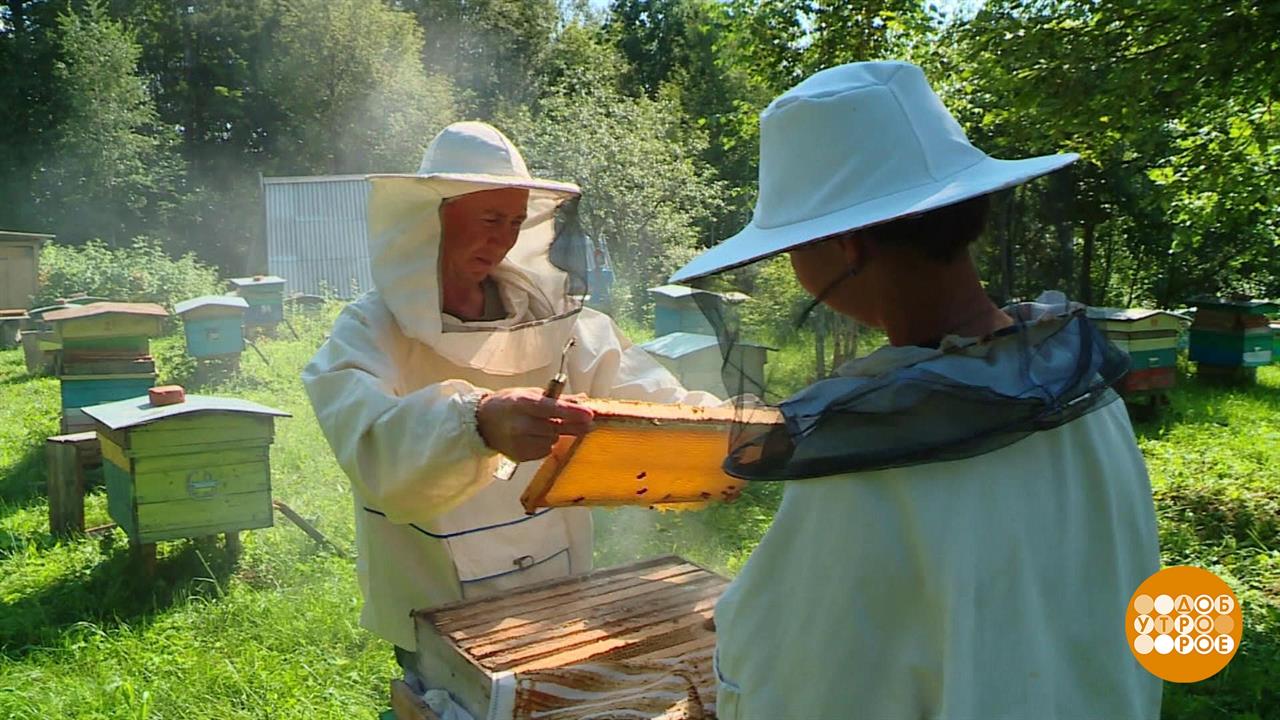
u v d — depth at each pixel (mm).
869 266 1140
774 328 1187
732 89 39094
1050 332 1147
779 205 1205
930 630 1036
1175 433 8961
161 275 19875
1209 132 6852
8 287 19578
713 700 1555
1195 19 5375
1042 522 1090
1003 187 1070
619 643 1795
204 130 42031
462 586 2301
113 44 34906
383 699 4020
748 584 1165
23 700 3926
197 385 11203
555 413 1690
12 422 9648
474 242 2268
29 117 33906
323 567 5465
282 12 39406
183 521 5270
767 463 1129
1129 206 12867
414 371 2293
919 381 1054
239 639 4574
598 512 5305
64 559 5711
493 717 1614
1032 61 6250
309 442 8148
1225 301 12438
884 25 9906
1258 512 6074
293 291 22578
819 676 1083
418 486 1885
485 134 2348
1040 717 1029
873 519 1061
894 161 1141
